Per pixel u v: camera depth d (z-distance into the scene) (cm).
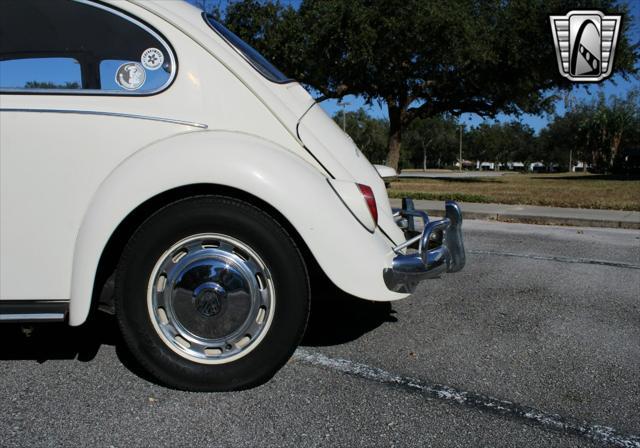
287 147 269
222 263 244
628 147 5734
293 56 1923
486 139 10606
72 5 256
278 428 223
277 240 242
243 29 2003
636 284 475
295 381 267
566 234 780
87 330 329
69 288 249
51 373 269
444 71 2045
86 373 270
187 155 238
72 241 247
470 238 731
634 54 2103
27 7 254
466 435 222
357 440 216
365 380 270
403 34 1831
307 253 287
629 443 220
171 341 247
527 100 2417
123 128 250
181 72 259
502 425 231
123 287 242
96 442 209
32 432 215
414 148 10294
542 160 10388
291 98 286
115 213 234
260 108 267
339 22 1812
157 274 243
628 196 1329
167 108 256
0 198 243
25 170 244
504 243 691
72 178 246
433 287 457
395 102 2438
